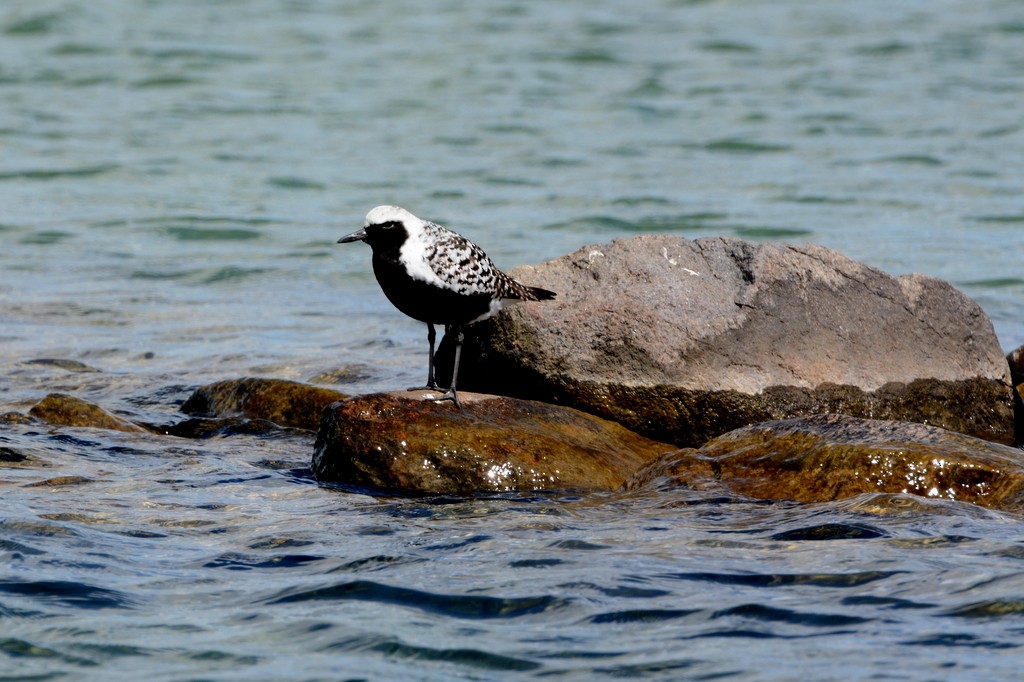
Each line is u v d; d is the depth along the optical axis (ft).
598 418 44.70
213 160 107.55
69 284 76.13
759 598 29.63
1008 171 104.58
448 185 101.24
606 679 25.73
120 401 53.57
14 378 56.24
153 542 34.17
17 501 37.40
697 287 46.80
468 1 176.14
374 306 73.10
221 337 65.16
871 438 39.78
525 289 43.65
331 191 99.50
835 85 135.33
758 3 175.63
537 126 119.75
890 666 25.86
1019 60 145.79
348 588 30.53
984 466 37.83
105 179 101.45
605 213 93.56
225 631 28.14
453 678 25.88
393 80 135.44
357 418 41.39
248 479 41.63
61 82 130.62
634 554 32.86
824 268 48.03
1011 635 27.14
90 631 28.02
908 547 32.81
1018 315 70.79
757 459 40.16
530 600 29.76
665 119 122.93
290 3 170.60
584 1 177.37
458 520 36.58
